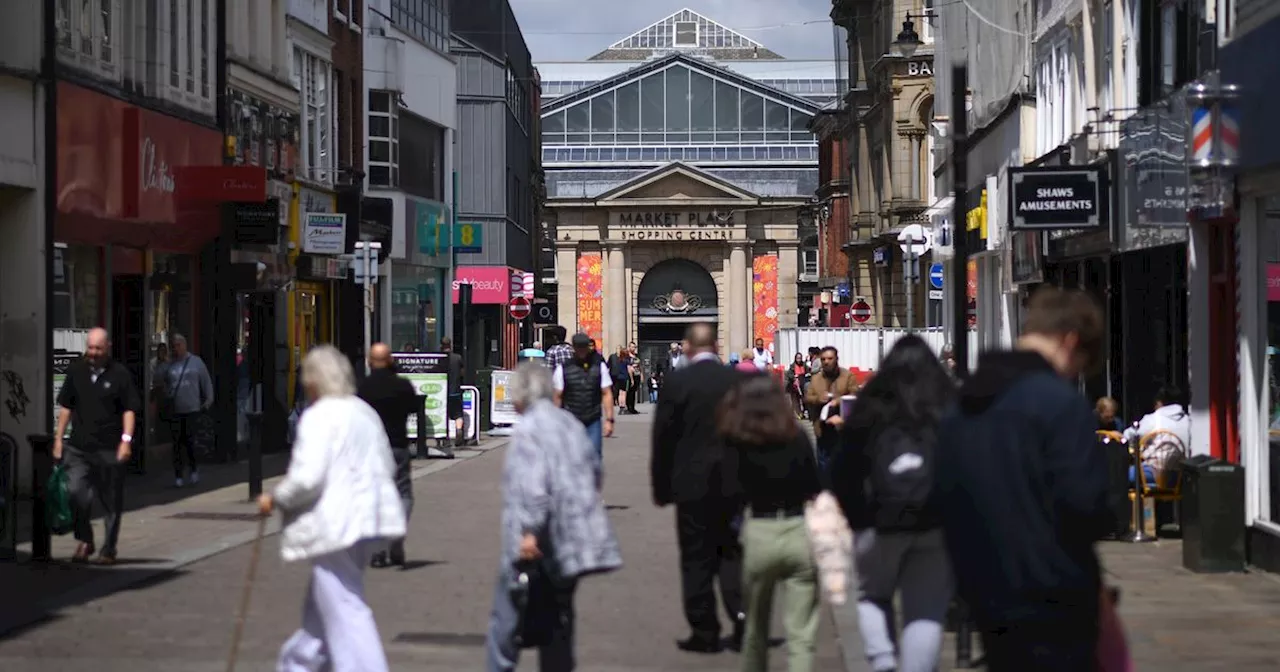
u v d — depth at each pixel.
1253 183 18.03
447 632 14.22
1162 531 21.66
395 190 54.97
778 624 14.85
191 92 34.12
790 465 10.98
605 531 10.73
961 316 14.09
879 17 76.25
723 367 13.42
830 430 26.03
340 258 46.12
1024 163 35.84
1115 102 27.66
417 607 15.63
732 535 13.46
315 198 44.31
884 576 10.09
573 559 10.62
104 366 18.34
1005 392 6.88
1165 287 25.28
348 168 48.56
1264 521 18.06
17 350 26.42
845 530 10.76
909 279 42.62
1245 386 18.55
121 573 17.56
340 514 10.64
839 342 62.28
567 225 131.50
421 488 28.94
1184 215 20.84
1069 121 32.00
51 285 26.78
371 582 17.31
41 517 18.22
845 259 89.62
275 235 35.84
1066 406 6.75
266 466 34.38
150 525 22.42
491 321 82.06
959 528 6.84
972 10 41.72
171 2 33.00
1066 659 6.69
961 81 14.10
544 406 10.91
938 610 9.99
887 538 10.01
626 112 135.88
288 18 42.09
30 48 26.17
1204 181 19.08
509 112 84.00
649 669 12.66
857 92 79.38
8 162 25.47
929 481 9.80
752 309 132.38
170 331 33.53
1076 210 25.48
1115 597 7.62
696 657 13.19
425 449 35.19
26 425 26.38
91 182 28.55
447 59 64.12
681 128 135.75
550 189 135.00
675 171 130.25
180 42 33.41
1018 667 6.72
